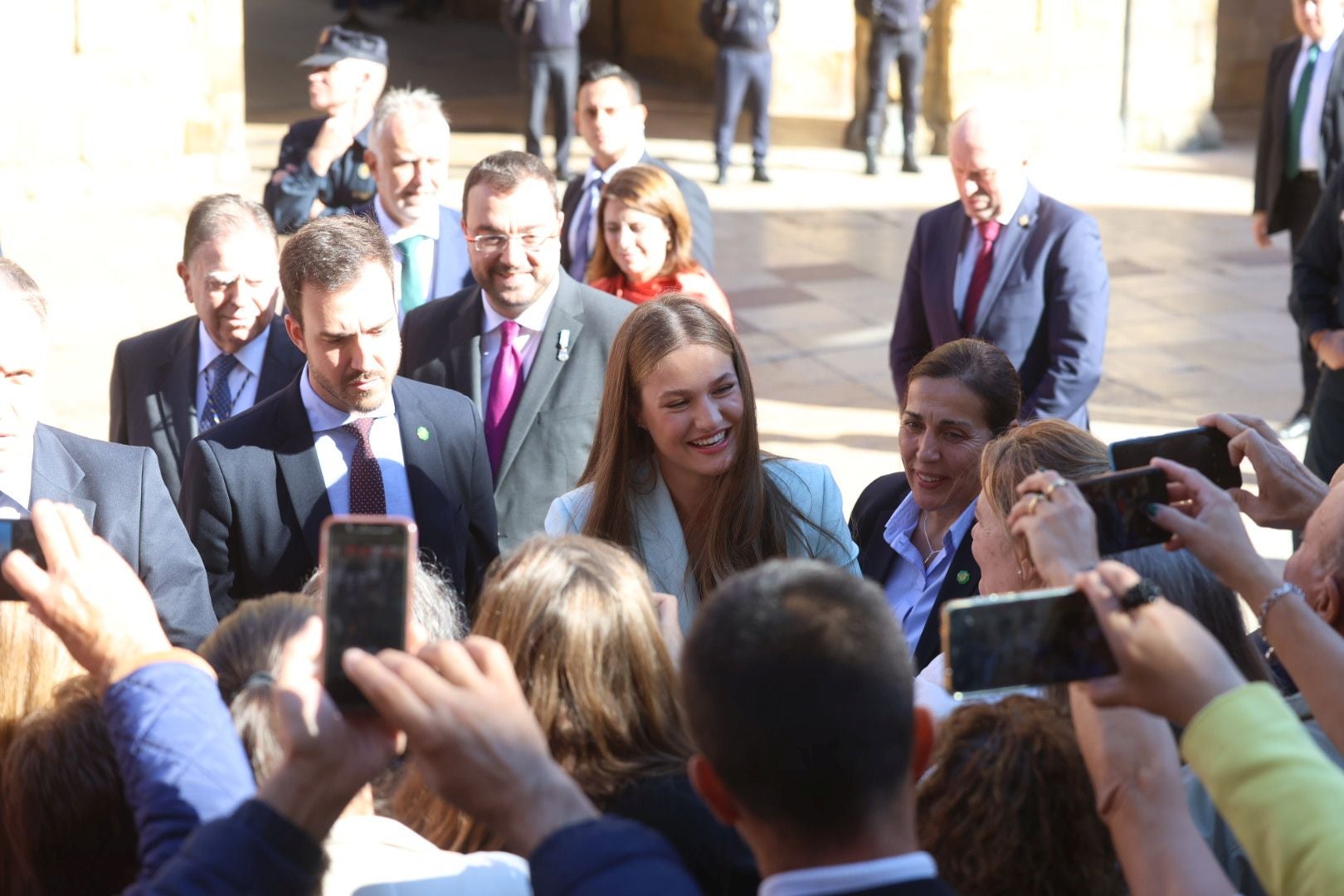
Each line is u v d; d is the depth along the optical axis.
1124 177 14.25
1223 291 10.65
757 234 12.09
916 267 5.64
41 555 1.83
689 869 2.12
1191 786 2.17
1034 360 5.36
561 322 4.41
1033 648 1.55
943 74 14.55
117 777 1.87
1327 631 1.84
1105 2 14.61
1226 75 17.80
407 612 1.55
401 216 5.41
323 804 1.48
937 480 3.48
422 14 22.45
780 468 3.49
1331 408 5.83
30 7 11.95
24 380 3.04
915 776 1.70
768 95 13.68
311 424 3.74
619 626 2.25
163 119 12.64
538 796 1.49
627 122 6.47
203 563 3.62
